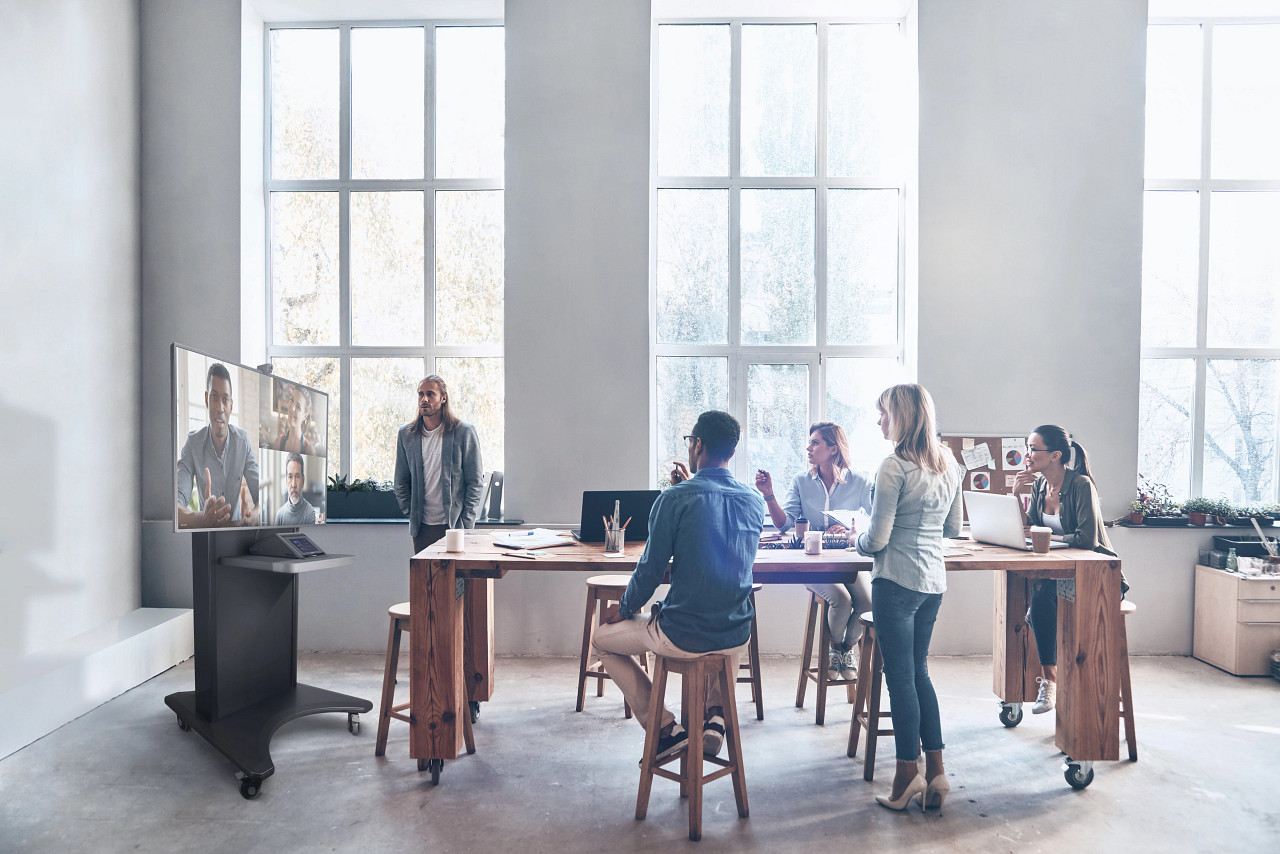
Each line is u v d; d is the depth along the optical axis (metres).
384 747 2.92
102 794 2.58
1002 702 3.21
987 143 4.28
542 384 4.30
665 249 4.61
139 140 4.32
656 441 4.61
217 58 4.35
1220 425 4.61
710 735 2.54
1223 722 3.27
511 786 2.65
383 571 4.31
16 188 3.33
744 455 4.62
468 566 2.63
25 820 2.40
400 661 4.13
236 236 4.36
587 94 4.29
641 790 2.41
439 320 4.69
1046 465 3.10
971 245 4.29
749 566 2.37
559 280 4.30
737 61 4.59
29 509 3.39
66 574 3.64
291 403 3.38
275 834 2.32
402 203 4.68
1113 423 4.29
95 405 3.88
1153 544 4.26
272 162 4.68
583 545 2.93
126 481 4.15
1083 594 2.64
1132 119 4.27
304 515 3.49
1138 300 4.29
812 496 3.71
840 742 3.05
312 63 4.68
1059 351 4.29
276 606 3.27
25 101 3.39
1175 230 4.61
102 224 3.97
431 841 2.29
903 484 2.38
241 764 2.61
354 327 4.71
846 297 4.63
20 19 3.37
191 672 3.93
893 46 4.60
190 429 2.64
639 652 2.50
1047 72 4.27
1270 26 4.57
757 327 4.63
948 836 2.32
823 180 4.58
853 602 3.33
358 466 4.70
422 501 3.68
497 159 4.67
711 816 2.45
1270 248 4.61
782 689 3.72
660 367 4.62
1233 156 4.62
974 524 3.00
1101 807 2.51
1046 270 4.29
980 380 4.30
